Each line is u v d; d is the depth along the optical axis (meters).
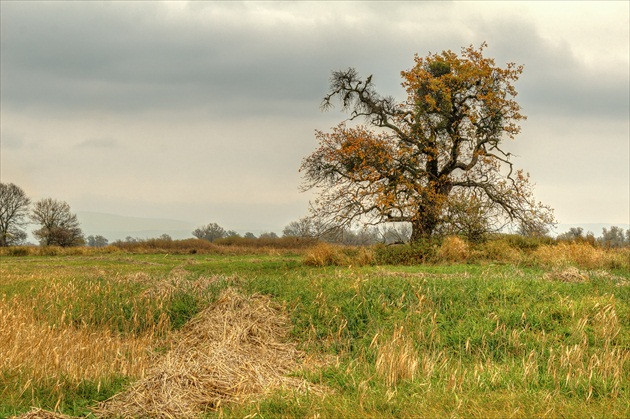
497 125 29.78
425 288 14.24
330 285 15.34
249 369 9.05
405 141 30.25
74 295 15.75
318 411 7.24
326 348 11.25
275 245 50.22
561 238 29.70
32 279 20.61
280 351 10.95
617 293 13.85
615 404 7.22
